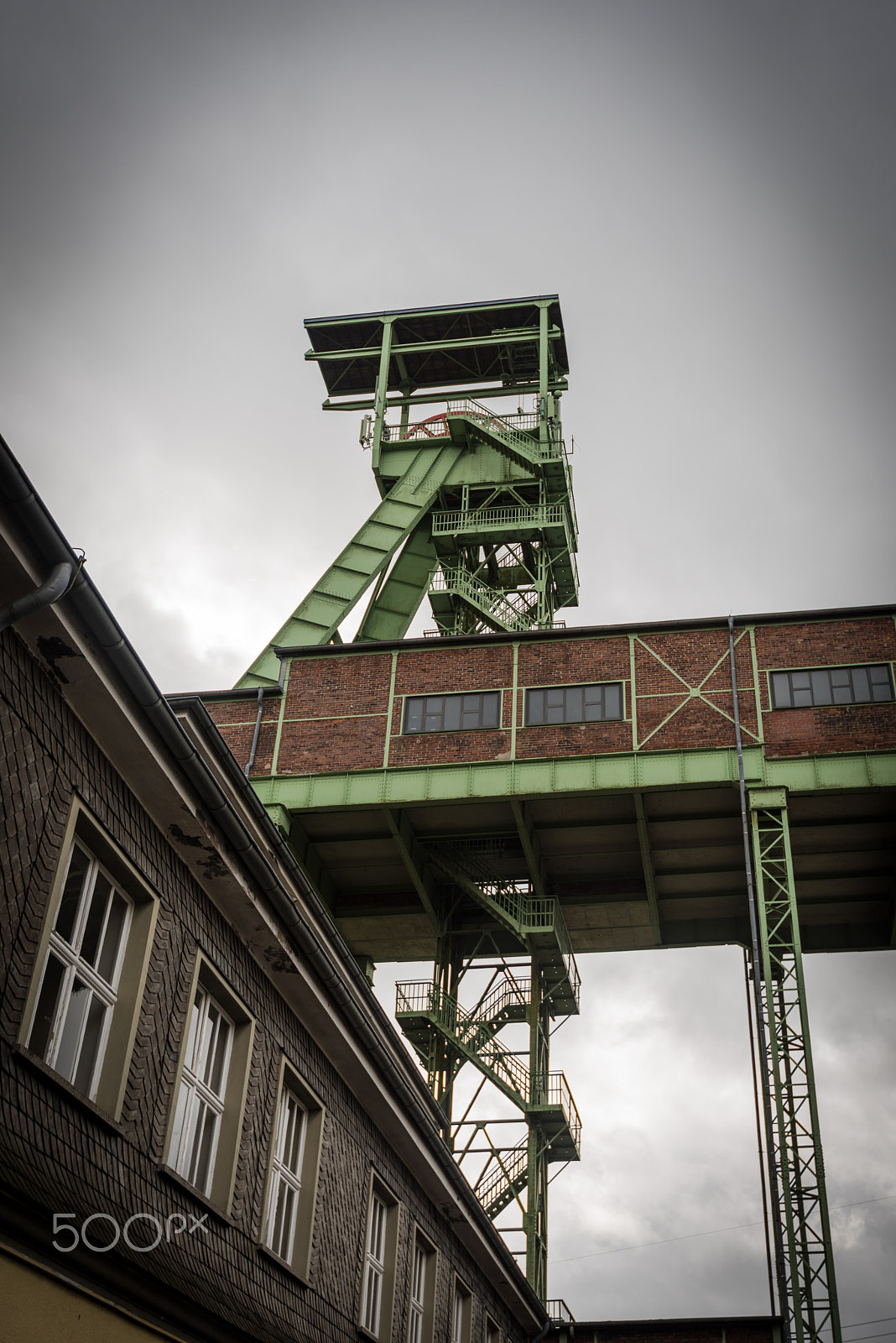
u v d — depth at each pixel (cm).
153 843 1139
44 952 937
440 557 4275
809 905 3622
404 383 4747
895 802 3145
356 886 3706
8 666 929
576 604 4394
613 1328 3008
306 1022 1471
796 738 3161
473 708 3347
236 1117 1260
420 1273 1877
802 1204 2678
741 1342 2955
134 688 1021
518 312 4556
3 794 909
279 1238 1389
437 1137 1806
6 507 855
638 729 3234
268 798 3300
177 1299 1049
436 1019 3431
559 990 3522
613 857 3525
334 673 3475
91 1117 984
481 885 3594
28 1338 855
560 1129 3362
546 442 4262
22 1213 845
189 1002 1173
